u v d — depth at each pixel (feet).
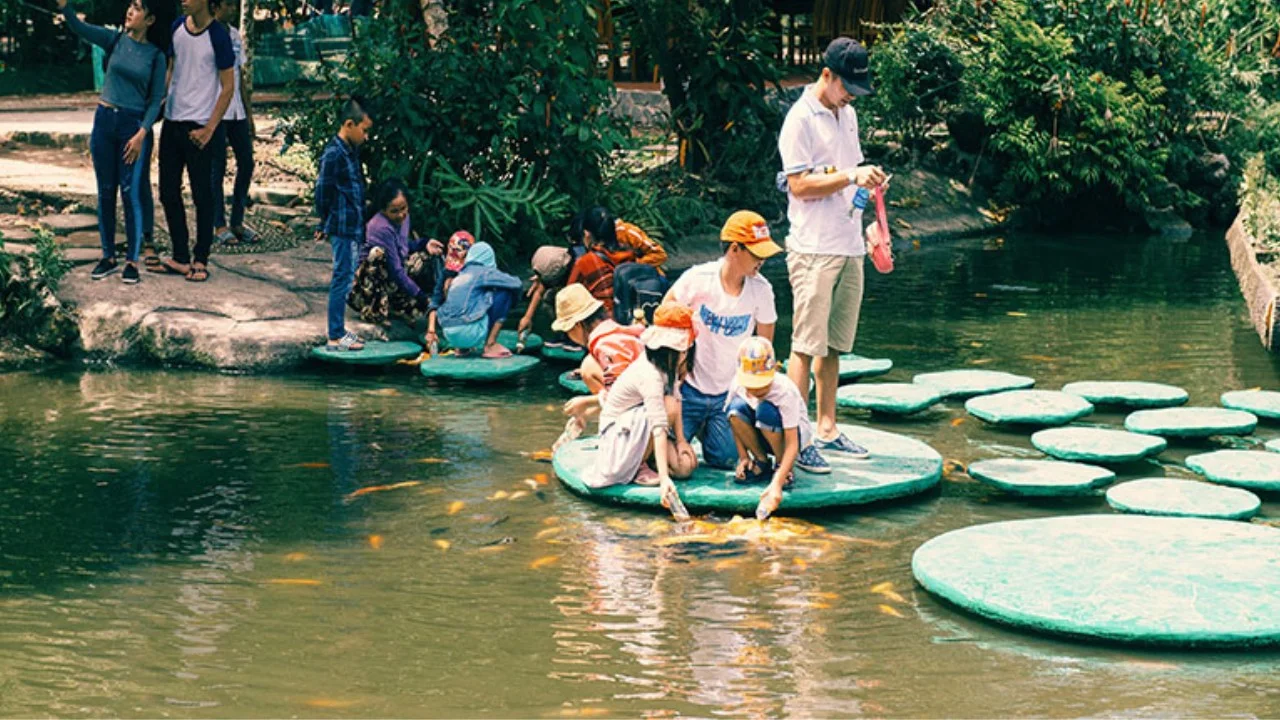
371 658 14.99
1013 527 18.66
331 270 33.58
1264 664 14.99
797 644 15.46
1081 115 52.03
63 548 18.31
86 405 25.57
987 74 52.80
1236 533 18.31
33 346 28.96
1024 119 52.49
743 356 19.44
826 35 61.26
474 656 15.06
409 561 17.95
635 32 48.32
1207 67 55.47
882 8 63.72
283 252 34.45
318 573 17.52
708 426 21.18
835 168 20.94
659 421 19.75
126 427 24.11
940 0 56.70
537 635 15.62
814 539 18.83
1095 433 23.31
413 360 29.60
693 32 46.32
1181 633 15.30
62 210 36.52
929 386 26.91
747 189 46.88
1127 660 15.08
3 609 16.28
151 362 28.94
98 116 29.86
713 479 20.65
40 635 15.55
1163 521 18.84
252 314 29.96
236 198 34.65
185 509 19.92
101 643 15.34
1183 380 27.91
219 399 26.17
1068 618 15.61
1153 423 23.91
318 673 14.64
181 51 30.32
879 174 20.42
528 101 36.73
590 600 16.66
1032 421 24.40
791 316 34.76
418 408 25.80
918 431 24.49
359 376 28.35
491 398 26.71
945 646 15.44
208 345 28.71
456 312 28.58
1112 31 53.93
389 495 20.63
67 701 13.92
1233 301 36.58
